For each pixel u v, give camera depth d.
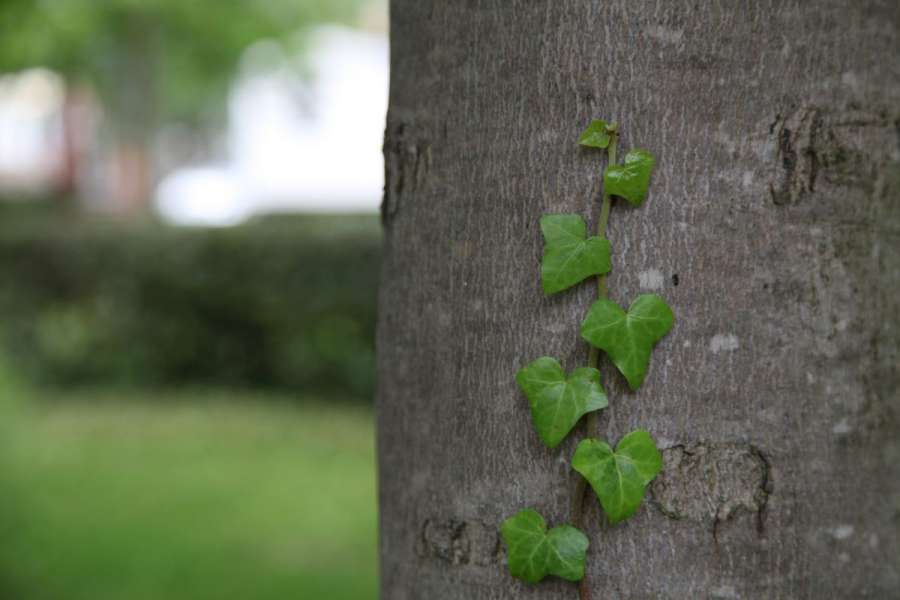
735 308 0.85
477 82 0.88
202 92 7.36
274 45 6.50
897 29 0.87
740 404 0.85
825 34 0.85
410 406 0.91
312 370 3.72
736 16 0.85
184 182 9.05
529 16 0.86
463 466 0.89
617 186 0.85
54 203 6.82
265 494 2.65
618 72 0.85
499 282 0.87
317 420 3.43
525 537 0.86
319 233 3.64
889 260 0.87
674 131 0.85
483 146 0.87
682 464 0.86
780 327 0.85
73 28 5.24
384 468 0.93
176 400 3.71
